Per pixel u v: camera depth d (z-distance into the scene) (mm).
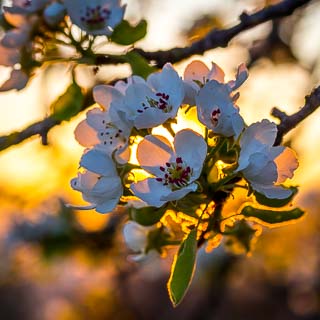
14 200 1065
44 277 1430
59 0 580
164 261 1485
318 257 1693
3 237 1277
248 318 2010
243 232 588
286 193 498
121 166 505
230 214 519
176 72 509
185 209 504
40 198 1055
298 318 1967
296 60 948
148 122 502
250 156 489
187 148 496
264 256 1438
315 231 1614
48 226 1156
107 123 517
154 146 496
